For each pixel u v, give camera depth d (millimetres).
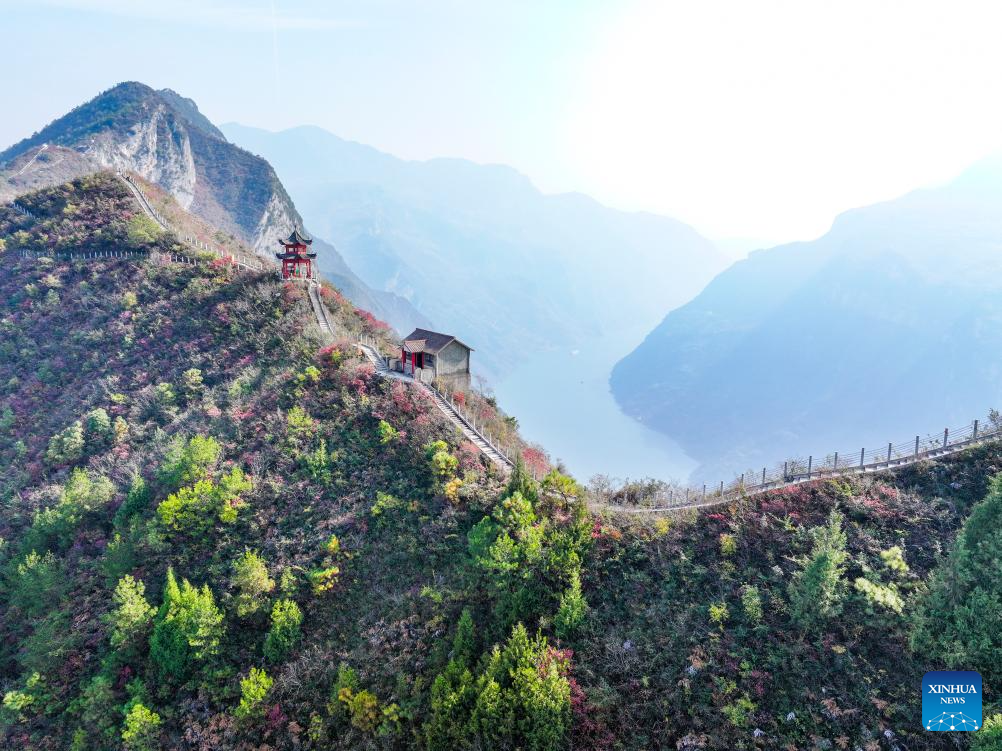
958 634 28141
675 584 36812
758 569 36344
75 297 86812
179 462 52781
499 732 28922
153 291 85125
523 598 35969
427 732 30422
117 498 55312
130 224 97812
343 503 49188
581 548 39094
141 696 38219
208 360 72500
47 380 76250
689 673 31125
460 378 67938
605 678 32000
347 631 40031
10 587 51875
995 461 38469
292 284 84125
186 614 39375
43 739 39031
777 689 29469
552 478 47281
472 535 41906
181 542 47594
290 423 56312
